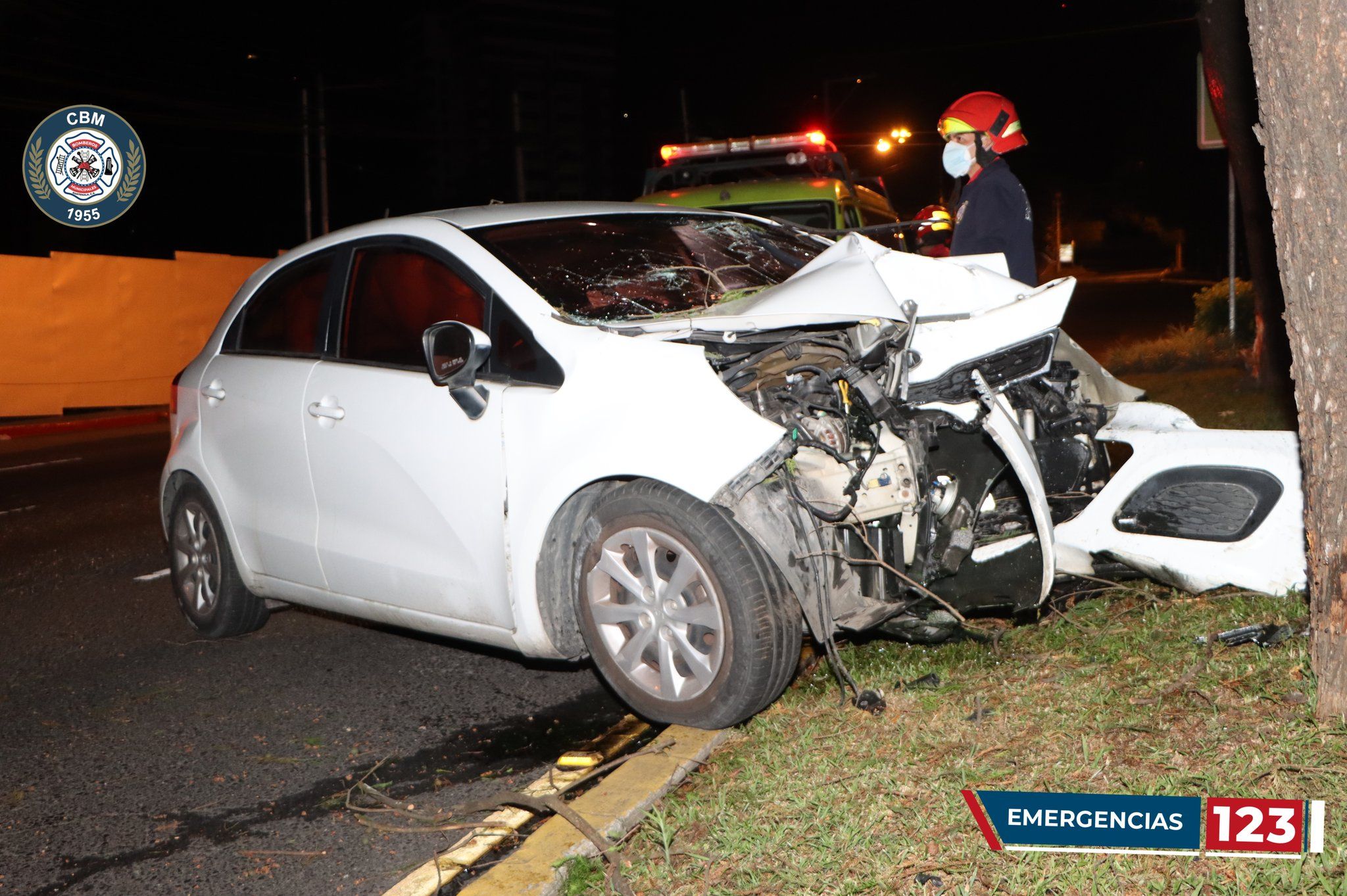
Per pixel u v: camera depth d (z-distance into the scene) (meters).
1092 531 4.68
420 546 4.67
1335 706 3.45
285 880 3.60
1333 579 3.41
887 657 4.55
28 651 6.07
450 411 4.53
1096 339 24.58
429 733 4.66
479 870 3.54
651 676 4.21
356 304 5.12
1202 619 4.43
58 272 20.08
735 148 11.23
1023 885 2.92
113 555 8.38
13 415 19.62
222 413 5.59
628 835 3.52
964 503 4.42
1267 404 10.03
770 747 3.86
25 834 4.02
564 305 4.55
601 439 4.10
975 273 4.90
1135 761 3.43
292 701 5.10
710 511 3.97
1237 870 2.87
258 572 5.49
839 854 3.15
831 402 4.32
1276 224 3.31
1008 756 3.56
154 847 3.87
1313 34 3.07
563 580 4.39
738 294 4.88
